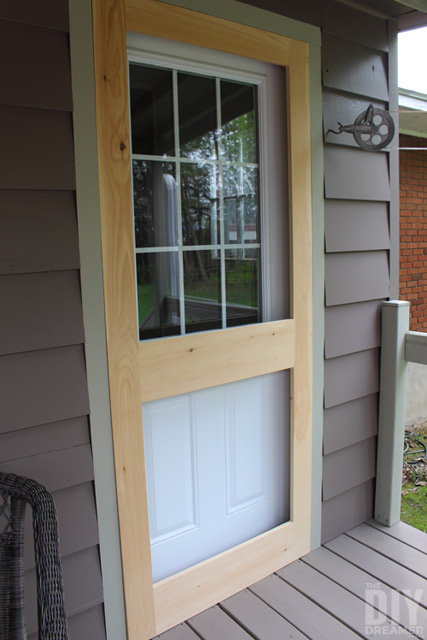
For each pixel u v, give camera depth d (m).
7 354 1.28
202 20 1.54
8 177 1.24
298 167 1.86
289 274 1.92
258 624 1.68
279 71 1.81
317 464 2.09
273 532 1.96
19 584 1.13
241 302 1.83
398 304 2.15
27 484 1.11
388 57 2.14
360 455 2.26
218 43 1.59
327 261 2.00
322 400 2.06
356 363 2.18
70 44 1.29
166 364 1.58
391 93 2.17
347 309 2.11
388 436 2.24
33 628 1.37
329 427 2.11
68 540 1.43
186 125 1.62
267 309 1.89
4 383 1.29
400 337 2.18
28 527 1.35
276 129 1.83
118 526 1.53
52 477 1.39
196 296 1.71
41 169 1.28
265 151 1.81
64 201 1.34
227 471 1.88
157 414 1.66
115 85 1.38
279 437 2.01
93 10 1.32
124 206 1.43
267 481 2.01
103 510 1.49
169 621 1.68
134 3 1.39
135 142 1.51
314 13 1.83
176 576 1.69
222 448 1.85
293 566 2.00
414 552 2.08
